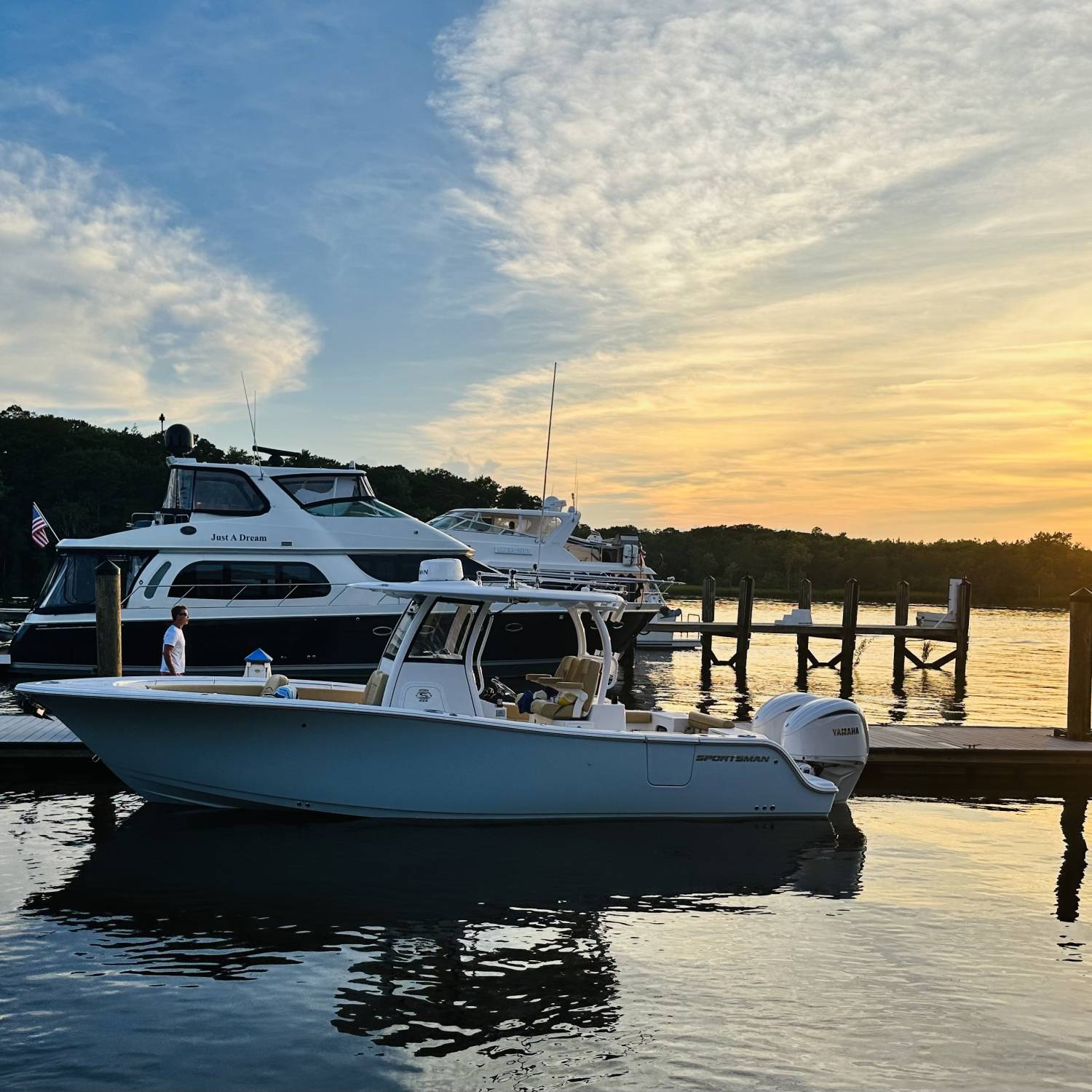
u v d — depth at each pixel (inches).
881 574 4975.4
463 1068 201.6
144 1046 207.5
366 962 253.8
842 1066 206.2
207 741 363.3
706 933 284.5
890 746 523.8
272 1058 203.8
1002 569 4608.8
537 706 397.1
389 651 401.1
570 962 258.4
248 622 638.5
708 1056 208.8
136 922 277.6
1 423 3796.8
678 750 386.9
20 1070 196.7
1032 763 522.6
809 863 357.7
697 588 4675.2
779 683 1042.7
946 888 334.6
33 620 619.2
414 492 4281.5
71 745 460.1
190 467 663.8
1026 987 250.5
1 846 347.9
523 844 359.9
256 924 277.7
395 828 372.2
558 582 853.8
